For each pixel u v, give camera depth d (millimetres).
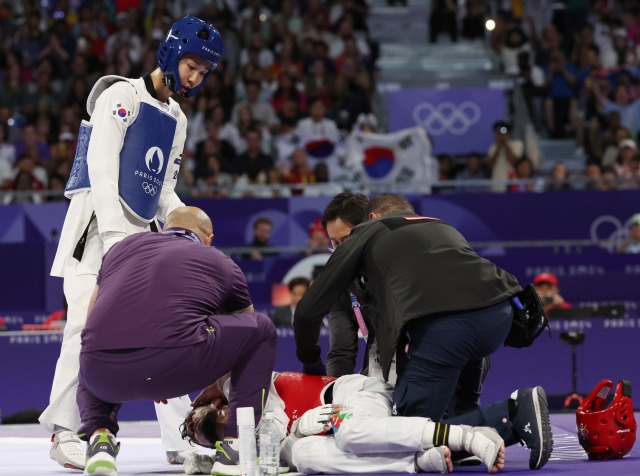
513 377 25344
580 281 31906
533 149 46906
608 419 14047
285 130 44656
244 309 13516
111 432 12805
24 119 46500
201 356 12602
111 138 14711
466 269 13531
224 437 13297
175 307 12602
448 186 40906
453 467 13828
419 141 38625
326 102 47312
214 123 44406
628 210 35656
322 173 40031
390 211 15016
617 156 43031
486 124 48000
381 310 13602
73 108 46562
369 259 13875
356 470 13203
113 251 13266
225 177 41344
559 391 25375
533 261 33531
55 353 24766
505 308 13594
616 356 25641
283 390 14711
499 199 35625
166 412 15141
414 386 13453
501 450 12609
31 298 32281
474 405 14758
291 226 35562
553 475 12305
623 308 26359
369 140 38625
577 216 35656
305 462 13375
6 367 24641
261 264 33031
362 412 13398
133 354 12438
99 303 12766
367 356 15195
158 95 15484
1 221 35031
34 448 17969
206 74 15352
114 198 14531
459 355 13414
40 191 35938
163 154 15430
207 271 13031
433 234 13867
